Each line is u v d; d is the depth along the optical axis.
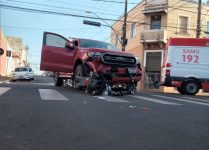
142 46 37.12
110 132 5.61
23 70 36.94
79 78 12.84
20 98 9.38
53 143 4.83
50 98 9.71
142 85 36.25
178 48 17.55
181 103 10.51
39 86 15.78
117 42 47.38
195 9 35.94
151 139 5.25
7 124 5.89
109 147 4.73
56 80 17.31
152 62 36.19
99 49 12.22
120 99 10.66
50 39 14.60
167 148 4.78
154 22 36.59
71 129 5.72
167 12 35.12
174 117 7.35
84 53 12.62
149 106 9.06
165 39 34.78
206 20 36.09
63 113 7.18
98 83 11.86
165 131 5.86
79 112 7.42
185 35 35.81
